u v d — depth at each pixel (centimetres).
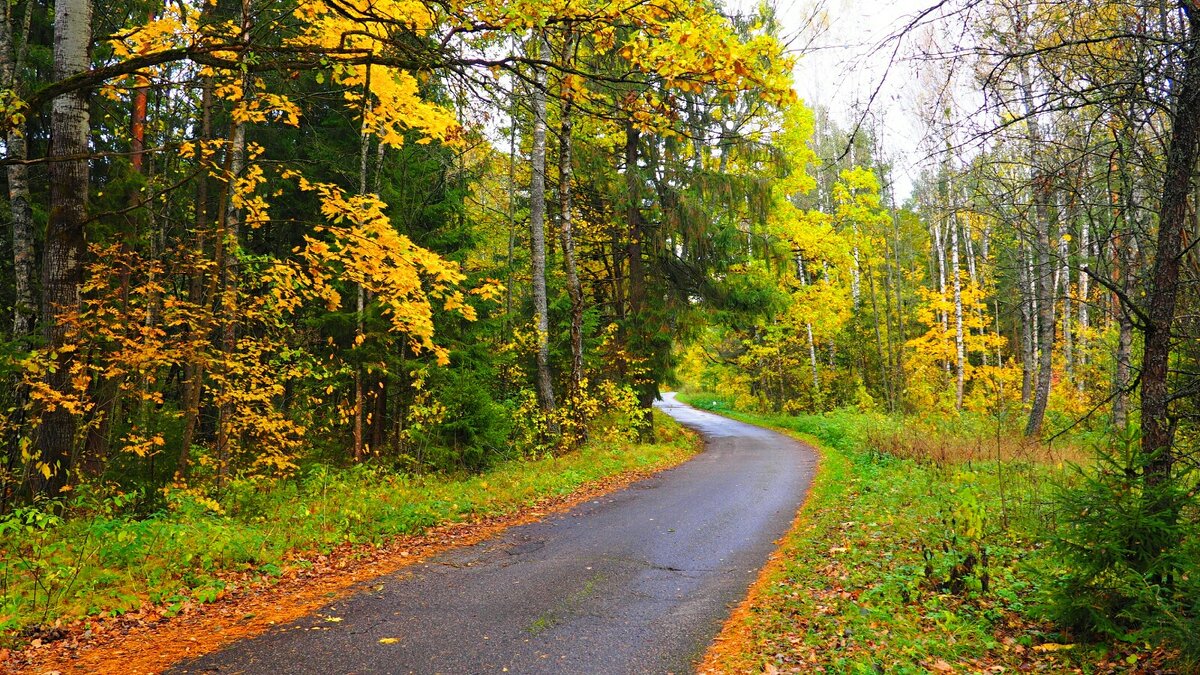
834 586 675
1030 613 529
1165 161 523
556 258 2464
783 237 2448
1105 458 522
